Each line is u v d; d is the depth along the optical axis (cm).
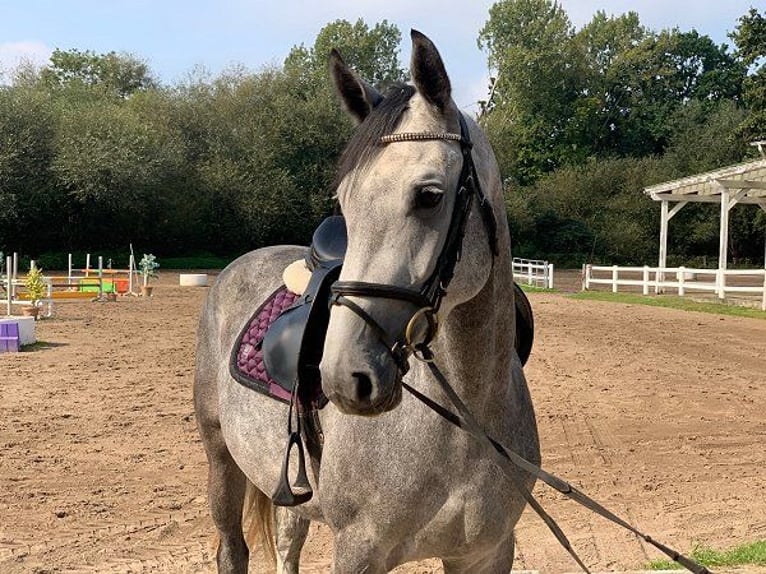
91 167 4019
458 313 262
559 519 619
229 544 410
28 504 634
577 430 888
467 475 272
